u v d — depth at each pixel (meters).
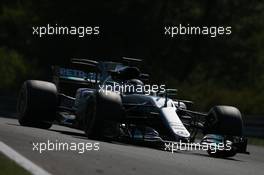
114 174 19.56
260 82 133.25
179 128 29.91
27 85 35.56
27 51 138.50
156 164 23.19
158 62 127.94
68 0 123.31
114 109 30.83
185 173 21.59
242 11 138.00
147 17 129.25
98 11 123.19
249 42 136.25
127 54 125.75
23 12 145.12
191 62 132.12
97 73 35.47
